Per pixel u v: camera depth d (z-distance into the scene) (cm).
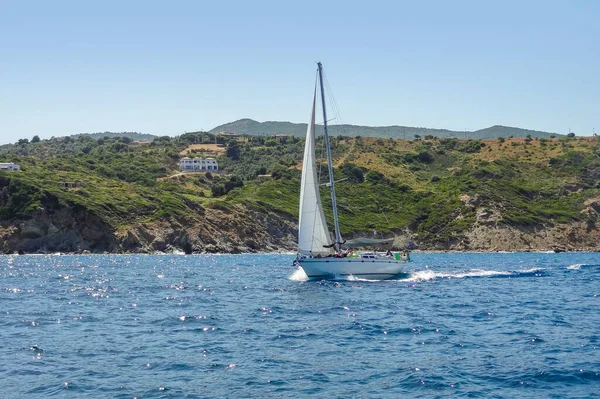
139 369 2339
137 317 3638
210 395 2012
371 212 15400
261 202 15025
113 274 7231
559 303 4219
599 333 3023
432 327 3206
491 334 3009
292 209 15250
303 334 3039
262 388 2091
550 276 6625
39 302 4388
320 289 5016
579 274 6925
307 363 2428
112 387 2100
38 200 12394
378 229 14562
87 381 2173
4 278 6525
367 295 4619
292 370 2322
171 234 12925
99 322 3447
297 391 2058
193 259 10919
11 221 12275
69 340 2905
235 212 14300
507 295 4709
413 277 6012
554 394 2005
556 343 2770
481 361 2433
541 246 14675
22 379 2200
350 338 2928
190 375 2253
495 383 2125
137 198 13712
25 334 3066
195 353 2612
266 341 2869
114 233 12462
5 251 11931
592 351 2595
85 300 4528
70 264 9175
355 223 14562
